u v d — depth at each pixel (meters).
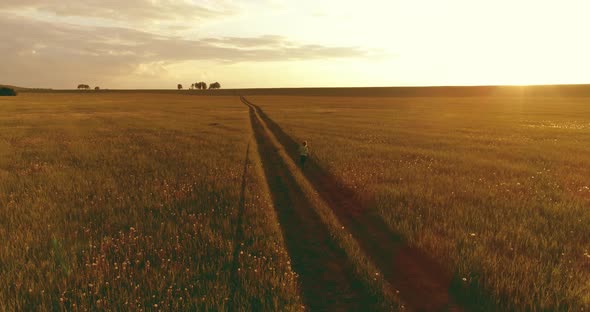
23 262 6.66
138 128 33.94
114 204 10.44
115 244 7.57
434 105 82.38
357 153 19.84
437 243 7.58
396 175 14.34
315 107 75.50
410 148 21.94
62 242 7.66
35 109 63.09
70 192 11.64
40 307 5.26
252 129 34.38
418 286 6.32
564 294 5.64
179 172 14.83
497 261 6.72
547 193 11.84
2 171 14.51
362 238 8.48
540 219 9.16
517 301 5.44
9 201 10.63
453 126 37.28
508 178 14.18
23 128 32.50
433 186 12.63
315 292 6.14
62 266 6.52
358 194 11.77
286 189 12.95
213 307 5.36
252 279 6.24
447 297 5.96
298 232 8.84
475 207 10.17
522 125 38.53
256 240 7.79
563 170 15.67
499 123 40.84
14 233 8.01
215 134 29.31
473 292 5.91
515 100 104.81
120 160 17.52
